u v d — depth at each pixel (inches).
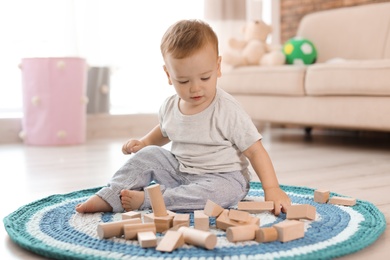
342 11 125.1
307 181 64.1
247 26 124.0
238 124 47.1
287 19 148.5
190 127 48.4
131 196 45.7
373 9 118.1
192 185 46.3
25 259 35.1
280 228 36.3
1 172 73.2
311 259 32.6
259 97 111.4
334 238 37.1
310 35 130.0
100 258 32.9
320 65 97.8
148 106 132.0
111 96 129.2
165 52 44.4
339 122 95.7
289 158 86.2
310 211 41.6
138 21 125.3
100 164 80.9
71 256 33.5
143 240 35.0
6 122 112.4
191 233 35.5
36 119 107.0
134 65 127.4
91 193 55.0
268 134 131.5
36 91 105.8
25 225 41.4
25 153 94.8
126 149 54.4
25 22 111.5
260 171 46.3
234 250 34.5
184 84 44.3
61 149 100.7
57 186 62.6
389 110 87.6
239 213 39.7
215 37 45.3
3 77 114.7
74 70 106.7
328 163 80.0
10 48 112.5
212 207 41.1
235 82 113.7
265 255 33.4
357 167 75.7
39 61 104.7
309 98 101.1
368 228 39.8
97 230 37.8
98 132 124.0
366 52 116.6
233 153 48.3
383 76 86.7
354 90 91.2
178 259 32.9
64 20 112.8
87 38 118.1
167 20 127.9
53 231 39.7
